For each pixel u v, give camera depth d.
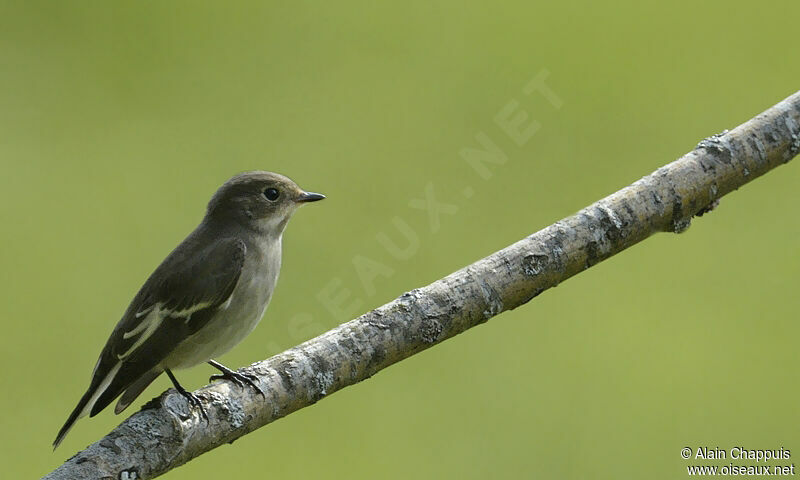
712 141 7.90
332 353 7.25
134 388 8.30
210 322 8.29
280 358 7.25
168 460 6.75
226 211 8.74
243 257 8.48
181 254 8.45
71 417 7.94
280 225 8.92
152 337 8.12
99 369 8.11
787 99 8.12
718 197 7.86
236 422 7.00
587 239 7.54
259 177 8.90
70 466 6.48
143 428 6.72
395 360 7.38
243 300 8.46
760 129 7.93
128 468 6.58
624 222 7.58
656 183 7.72
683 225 7.81
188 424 6.82
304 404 7.25
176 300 8.19
